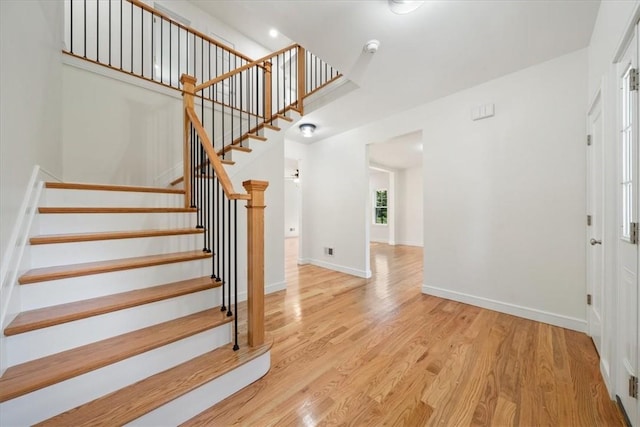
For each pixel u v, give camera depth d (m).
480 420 1.32
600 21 1.76
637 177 1.19
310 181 5.09
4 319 1.13
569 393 1.49
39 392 1.06
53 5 2.06
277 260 3.46
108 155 2.75
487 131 2.75
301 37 2.02
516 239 2.59
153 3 3.73
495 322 2.45
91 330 1.34
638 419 1.16
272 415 1.35
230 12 4.31
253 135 3.05
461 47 2.16
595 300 2.01
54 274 1.37
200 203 2.47
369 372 1.71
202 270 1.99
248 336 1.71
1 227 1.19
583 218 2.22
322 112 3.52
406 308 2.83
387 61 2.35
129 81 2.90
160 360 1.40
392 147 5.17
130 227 2.04
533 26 1.91
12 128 1.33
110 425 1.07
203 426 1.28
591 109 2.04
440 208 3.15
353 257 4.32
